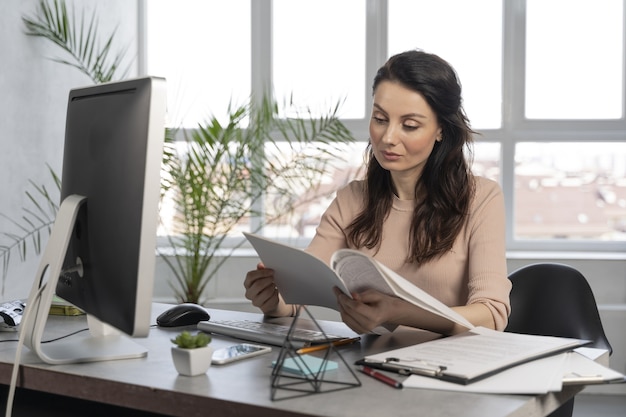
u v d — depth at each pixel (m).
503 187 4.31
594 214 4.29
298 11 4.40
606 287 4.01
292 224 4.40
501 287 1.75
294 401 1.14
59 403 1.55
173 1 4.49
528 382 1.22
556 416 1.91
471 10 4.29
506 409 1.11
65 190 1.51
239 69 4.45
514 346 1.41
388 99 1.81
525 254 4.16
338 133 4.01
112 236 1.28
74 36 3.79
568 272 2.31
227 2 4.44
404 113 1.80
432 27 4.32
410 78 1.79
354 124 4.35
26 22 3.49
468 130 1.91
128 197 1.24
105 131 1.34
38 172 3.61
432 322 1.57
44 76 3.64
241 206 3.93
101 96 1.40
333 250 2.08
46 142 3.67
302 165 4.10
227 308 4.05
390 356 1.35
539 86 4.29
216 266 4.23
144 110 1.22
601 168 4.27
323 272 1.41
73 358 1.37
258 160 4.18
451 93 1.83
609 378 1.27
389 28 4.34
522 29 4.24
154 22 4.52
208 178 3.81
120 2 4.29
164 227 4.36
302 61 4.41
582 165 4.28
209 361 1.30
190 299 3.95
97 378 1.27
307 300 1.62
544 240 4.31
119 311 1.25
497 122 4.31
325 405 1.12
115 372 1.31
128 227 1.23
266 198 4.38
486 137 4.30
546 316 2.29
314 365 1.32
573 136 4.25
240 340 1.61
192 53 4.48
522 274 2.37
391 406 1.11
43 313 1.35
